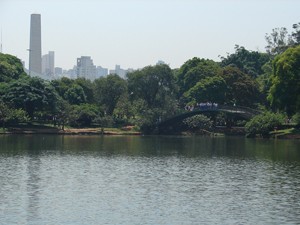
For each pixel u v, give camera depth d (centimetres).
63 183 6419
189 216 4856
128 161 8675
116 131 16725
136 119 17388
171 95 18425
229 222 4669
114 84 19288
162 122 16938
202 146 11744
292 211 5050
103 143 12506
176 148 11206
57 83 19162
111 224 4581
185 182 6581
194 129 16988
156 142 13075
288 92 13712
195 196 5703
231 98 18850
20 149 10444
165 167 7938
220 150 10638
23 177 6788
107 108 19600
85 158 9025
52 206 5172
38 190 5928
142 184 6425
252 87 18700
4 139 13175
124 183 6481
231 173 7312
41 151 10106
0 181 6450
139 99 18200
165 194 5800
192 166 8062
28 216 4791
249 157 9269
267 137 14675
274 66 14612
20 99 16050
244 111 15788
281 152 10131
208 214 4931
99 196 5662
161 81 18275
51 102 16388
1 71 19112
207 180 6738
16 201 5344
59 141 12912
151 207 5184
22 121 15962
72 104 18650
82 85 19788
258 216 4866
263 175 7119
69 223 4591
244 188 6175
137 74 18325
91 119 17288
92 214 4897
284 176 7019
